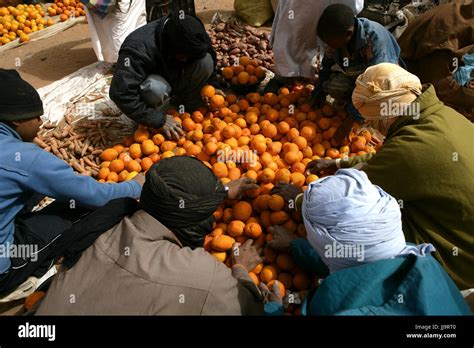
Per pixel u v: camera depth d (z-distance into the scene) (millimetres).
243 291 2025
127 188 3090
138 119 3854
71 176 2688
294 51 4637
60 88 5250
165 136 4020
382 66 2613
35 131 2760
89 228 1948
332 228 1981
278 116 4137
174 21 3613
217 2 8250
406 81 2529
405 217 2684
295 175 3363
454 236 2516
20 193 2592
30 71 6047
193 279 1795
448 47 4148
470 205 2404
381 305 1765
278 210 3074
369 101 2580
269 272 2832
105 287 1761
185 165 1992
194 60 3947
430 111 2529
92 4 5070
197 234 2029
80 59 6379
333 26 3434
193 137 3930
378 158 2600
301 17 4324
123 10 5289
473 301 2451
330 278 1883
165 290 1742
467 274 2520
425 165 2410
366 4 6000
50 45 6922
